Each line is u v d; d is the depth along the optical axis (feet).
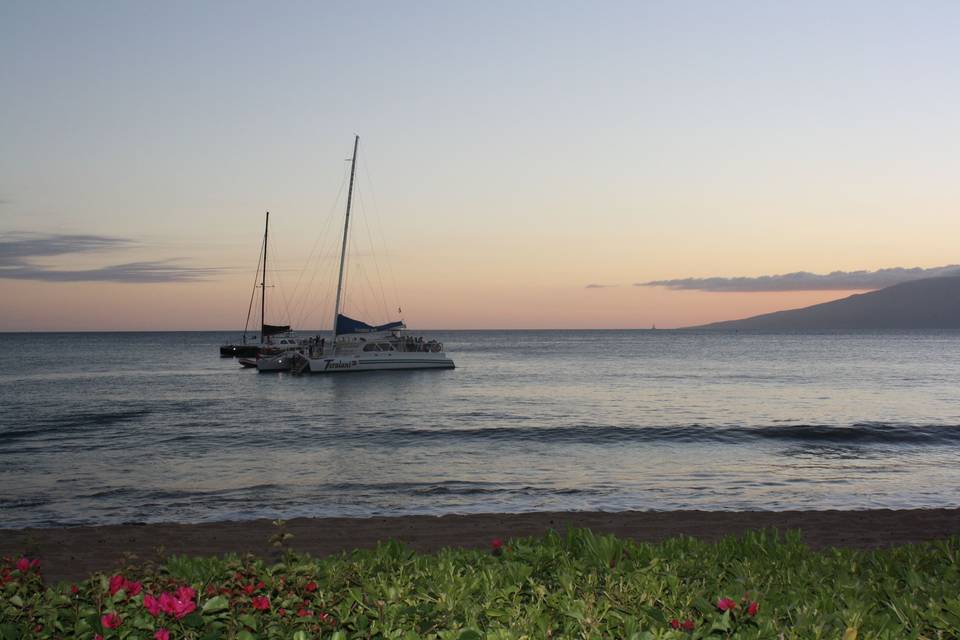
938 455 85.51
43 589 19.86
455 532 42.55
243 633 15.76
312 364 214.28
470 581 19.70
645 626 17.07
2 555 36.83
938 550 25.17
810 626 16.60
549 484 66.08
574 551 25.22
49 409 141.49
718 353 436.76
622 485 65.62
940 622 17.16
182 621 15.89
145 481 68.49
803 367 287.89
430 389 187.83
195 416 128.67
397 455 84.69
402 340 230.89
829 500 59.31
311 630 16.60
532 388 190.60
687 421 118.32
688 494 61.62
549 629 16.61
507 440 97.50
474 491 62.95
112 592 17.25
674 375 241.14
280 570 19.47
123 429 110.01
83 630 16.08
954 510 48.83
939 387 191.21
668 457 83.25
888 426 109.70
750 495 61.26
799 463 79.00
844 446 92.99
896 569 23.22
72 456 84.64
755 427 108.68
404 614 17.19
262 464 78.23
